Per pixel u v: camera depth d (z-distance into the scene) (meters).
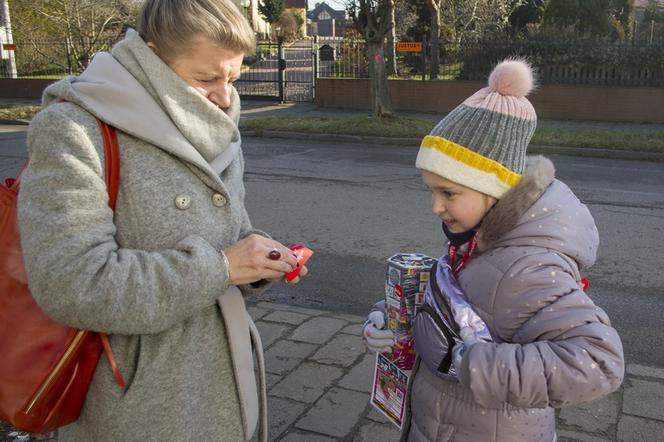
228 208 1.47
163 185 1.37
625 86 14.74
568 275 1.38
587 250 1.44
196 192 1.41
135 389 1.36
